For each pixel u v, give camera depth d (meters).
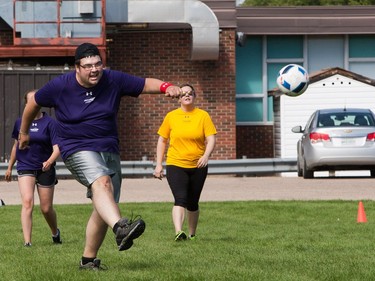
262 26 63.88
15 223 26.81
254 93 65.00
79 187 43.47
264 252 19.22
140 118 57.56
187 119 22.25
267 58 65.06
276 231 24.05
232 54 57.78
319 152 46.03
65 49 53.06
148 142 57.56
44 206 21.39
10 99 52.22
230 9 57.59
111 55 57.81
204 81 57.78
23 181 21.34
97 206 14.88
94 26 53.69
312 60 65.56
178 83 57.88
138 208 30.97
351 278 15.30
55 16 53.88
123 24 56.31
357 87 58.94
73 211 30.16
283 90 38.75
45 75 52.19
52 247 20.73
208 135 22.20
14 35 53.50
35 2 53.88
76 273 15.66
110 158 15.45
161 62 57.94
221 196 37.00
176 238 21.73
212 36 55.75
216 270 16.11
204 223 26.31
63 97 15.41
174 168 22.17
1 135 52.31
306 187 41.41
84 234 23.81
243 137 64.69
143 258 18.17
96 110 15.36
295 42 65.44
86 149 15.29
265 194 37.84
